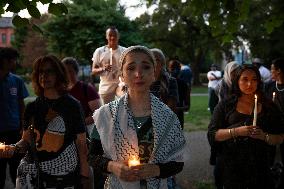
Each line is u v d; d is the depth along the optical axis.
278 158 5.12
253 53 32.28
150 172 2.50
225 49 37.84
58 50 25.05
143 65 2.60
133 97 2.64
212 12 5.71
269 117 3.85
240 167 3.84
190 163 8.25
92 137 2.70
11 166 5.64
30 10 3.91
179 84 6.57
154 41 43.12
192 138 11.30
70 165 3.39
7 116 5.71
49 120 3.37
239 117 3.90
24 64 53.41
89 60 25.34
